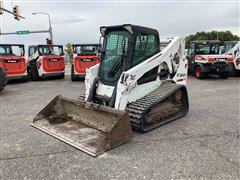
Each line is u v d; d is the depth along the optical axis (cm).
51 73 1341
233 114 576
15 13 1727
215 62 1220
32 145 406
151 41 527
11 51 1284
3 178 310
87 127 468
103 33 523
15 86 1143
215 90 912
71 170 325
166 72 557
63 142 415
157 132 459
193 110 618
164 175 308
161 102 517
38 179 306
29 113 616
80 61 1232
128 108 459
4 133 467
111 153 372
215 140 416
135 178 303
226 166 328
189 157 355
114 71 487
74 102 492
